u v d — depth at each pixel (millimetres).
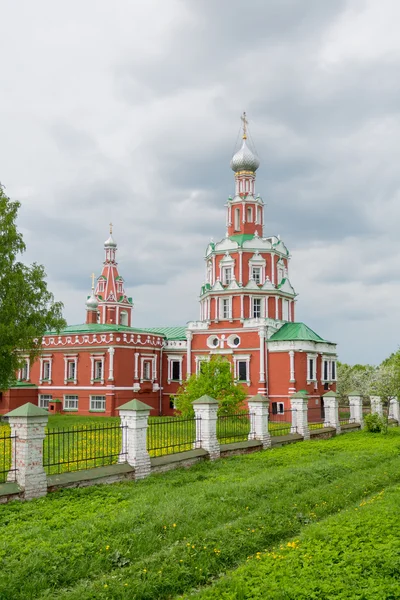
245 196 57188
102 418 46062
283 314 54844
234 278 53875
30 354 39156
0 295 36750
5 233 37344
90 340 51156
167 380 54500
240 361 51156
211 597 8266
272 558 9711
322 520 12367
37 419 14406
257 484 15008
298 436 27750
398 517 11531
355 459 20125
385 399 38594
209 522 11852
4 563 9328
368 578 8594
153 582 8852
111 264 76000
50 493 14555
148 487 15586
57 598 8352
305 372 48406
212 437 21156
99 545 10195
